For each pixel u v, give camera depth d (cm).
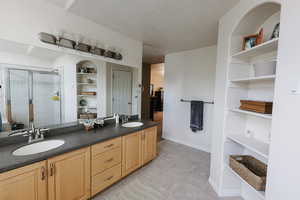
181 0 152
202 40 271
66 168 138
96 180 168
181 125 365
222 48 181
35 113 173
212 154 201
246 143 149
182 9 169
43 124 180
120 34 245
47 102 181
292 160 90
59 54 184
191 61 338
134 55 274
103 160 174
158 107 803
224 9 166
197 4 158
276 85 102
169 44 298
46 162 124
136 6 166
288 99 93
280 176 98
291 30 91
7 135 145
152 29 227
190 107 344
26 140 154
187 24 208
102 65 231
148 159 251
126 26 219
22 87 161
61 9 174
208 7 163
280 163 98
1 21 136
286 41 94
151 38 266
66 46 179
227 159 177
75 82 203
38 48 165
